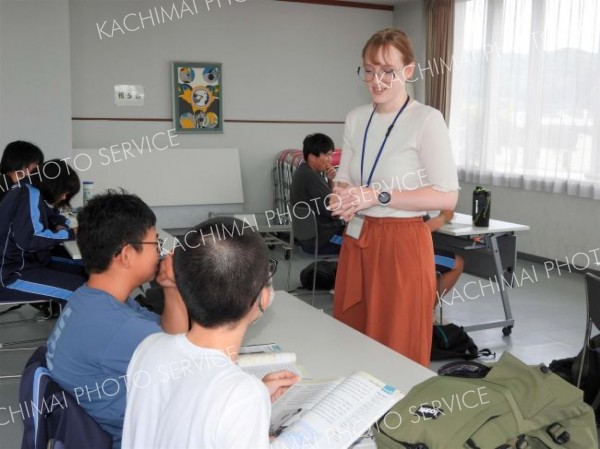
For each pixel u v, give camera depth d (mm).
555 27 5598
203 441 896
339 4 7227
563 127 5602
